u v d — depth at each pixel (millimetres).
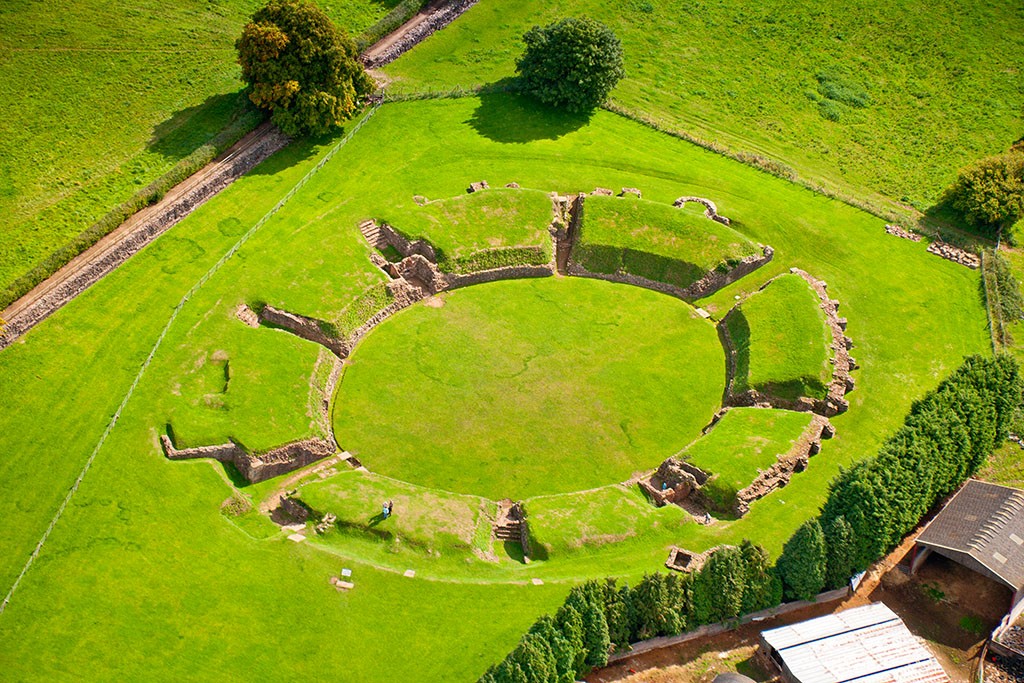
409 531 89125
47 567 85938
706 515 93688
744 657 83250
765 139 139875
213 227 116625
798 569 84812
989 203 126562
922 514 92938
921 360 111188
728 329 112812
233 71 134000
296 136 128375
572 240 122188
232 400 98438
